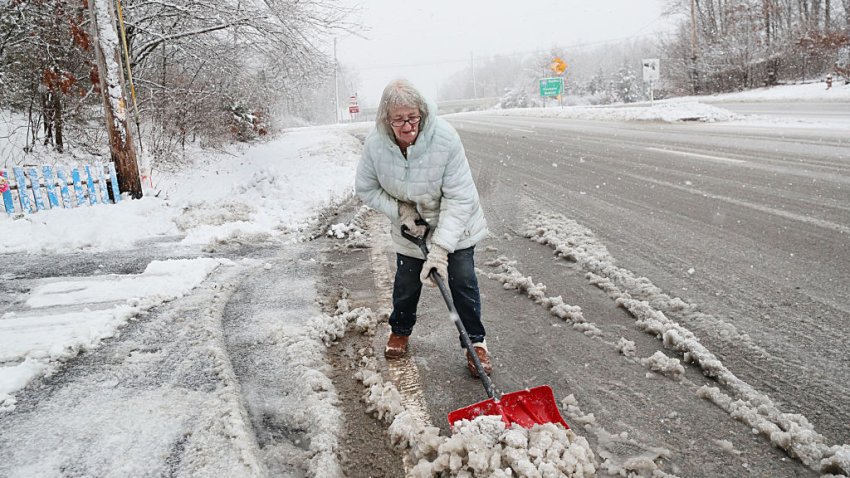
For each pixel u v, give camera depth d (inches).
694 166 360.5
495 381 117.1
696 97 1237.1
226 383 114.2
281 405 107.9
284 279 185.6
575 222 239.3
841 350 119.6
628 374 117.0
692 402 105.6
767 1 1378.0
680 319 140.4
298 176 433.4
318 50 519.5
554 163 422.3
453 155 110.5
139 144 335.9
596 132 655.1
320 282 181.8
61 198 298.4
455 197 113.5
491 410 99.1
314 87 604.7
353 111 2196.1
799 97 946.1
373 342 136.9
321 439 95.9
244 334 140.4
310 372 118.0
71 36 399.5
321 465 89.4
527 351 129.8
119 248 232.7
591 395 110.0
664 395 108.5
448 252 115.4
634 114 792.9
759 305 144.8
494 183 354.6
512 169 408.8
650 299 153.6
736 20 1425.9
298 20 484.4
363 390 114.5
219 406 105.7
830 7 1428.4
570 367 121.2
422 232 118.0
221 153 621.0
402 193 116.0
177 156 507.5
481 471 84.4
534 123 917.2
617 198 282.4
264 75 585.3
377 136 111.9
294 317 151.0
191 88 547.5
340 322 143.3
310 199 331.0
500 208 282.8
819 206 237.9
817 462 87.7
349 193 350.9
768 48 1348.4
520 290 168.2
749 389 107.4
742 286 158.1
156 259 212.4
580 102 2755.9
